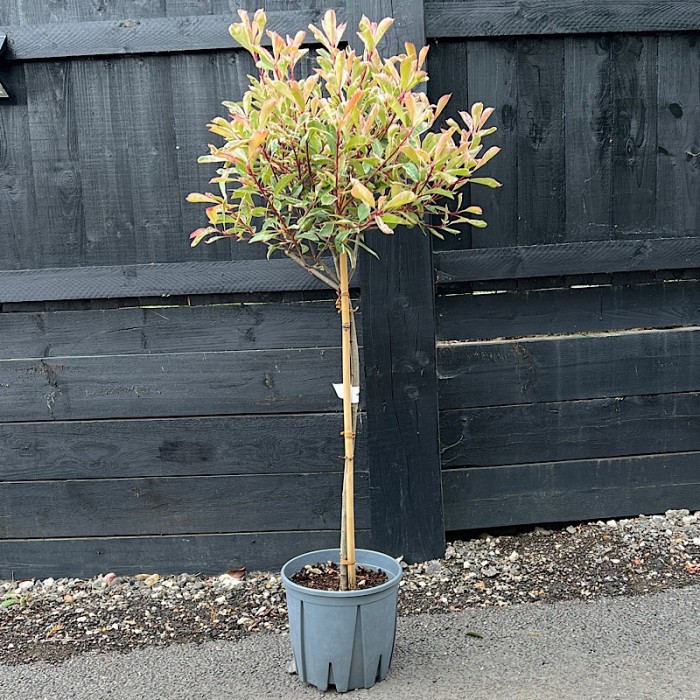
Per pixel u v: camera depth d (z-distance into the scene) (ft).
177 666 7.91
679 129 9.77
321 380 9.61
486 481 10.16
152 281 9.37
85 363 9.61
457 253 9.59
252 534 9.87
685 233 9.95
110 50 9.04
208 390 9.63
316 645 7.22
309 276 9.37
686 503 10.50
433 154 6.57
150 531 9.87
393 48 9.05
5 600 9.43
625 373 10.16
